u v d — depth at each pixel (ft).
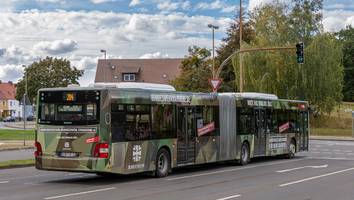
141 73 360.07
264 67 198.80
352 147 134.21
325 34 203.51
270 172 69.26
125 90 59.21
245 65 199.52
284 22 202.90
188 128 69.41
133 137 59.82
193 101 70.74
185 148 68.64
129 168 59.06
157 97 63.98
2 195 46.78
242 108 82.33
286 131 95.35
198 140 71.31
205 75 245.04
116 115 57.77
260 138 86.94
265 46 198.18
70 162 57.52
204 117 72.90
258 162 87.30
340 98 210.38
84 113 57.36
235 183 56.39
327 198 44.70
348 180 59.06
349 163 84.38
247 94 84.64
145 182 57.98
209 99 74.33
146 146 61.67
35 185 55.21
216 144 75.36
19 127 245.04
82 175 66.64
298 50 117.80
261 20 204.03
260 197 45.19
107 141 56.70
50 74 351.46
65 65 354.54
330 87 199.82
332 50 201.98
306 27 203.72
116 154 57.41
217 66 268.41
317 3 207.82
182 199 43.83
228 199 43.88
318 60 197.36
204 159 72.43
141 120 61.11
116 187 53.16
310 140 173.27
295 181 58.13
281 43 198.18
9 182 58.18
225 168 76.13
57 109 58.75
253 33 216.95
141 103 61.26
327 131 208.54
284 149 94.27
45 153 59.06
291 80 198.49
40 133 59.41
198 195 46.42
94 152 56.75
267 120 89.35
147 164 61.72
